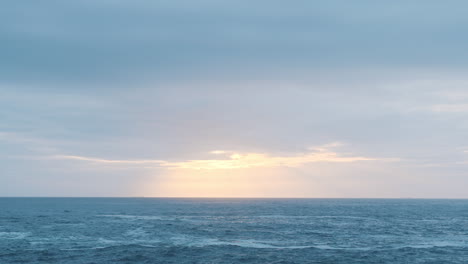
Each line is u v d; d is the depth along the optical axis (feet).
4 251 165.68
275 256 160.35
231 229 248.52
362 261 152.66
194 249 171.94
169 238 205.98
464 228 266.16
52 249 170.81
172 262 148.36
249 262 149.48
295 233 231.30
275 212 456.04
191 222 297.74
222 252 167.02
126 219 322.14
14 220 299.99
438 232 241.96
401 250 175.42
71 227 252.21
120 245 180.14
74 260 150.00
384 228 262.88
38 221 293.43
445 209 550.77
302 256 160.97
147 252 164.14
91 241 193.57
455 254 166.91
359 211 483.92
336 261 152.35
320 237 215.51
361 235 224.94
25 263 145.48
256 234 224.94
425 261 153.28
